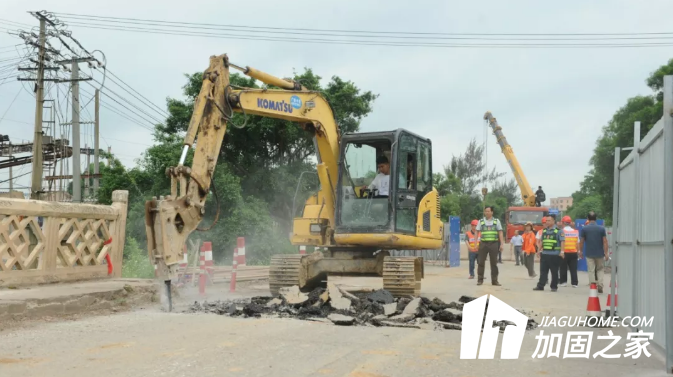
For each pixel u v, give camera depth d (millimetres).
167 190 27734
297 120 13555
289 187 29188
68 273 11422
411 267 12195
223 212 27406
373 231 12750
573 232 17625
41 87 29078
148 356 6352
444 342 7531
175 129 30172
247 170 29875
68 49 30047
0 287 10008
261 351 6680
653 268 7320
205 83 11086
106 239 12578
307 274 13328
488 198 74375
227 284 16141
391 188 12781
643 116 42188
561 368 6215
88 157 40281
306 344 7148
